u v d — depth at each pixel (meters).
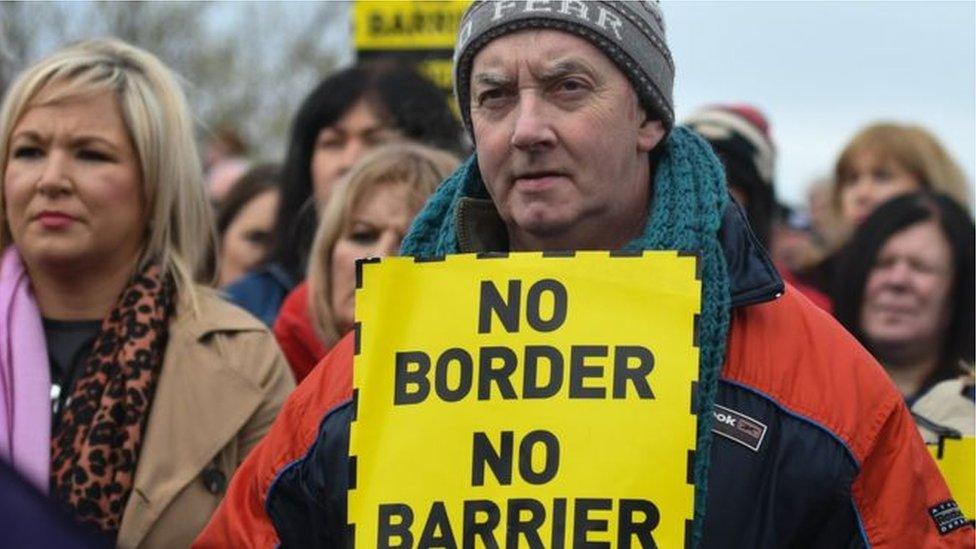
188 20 28.44
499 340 4.91
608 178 5.00
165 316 6.52
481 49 5.03
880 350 8.08
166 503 6.18
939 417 6.95
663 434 4.79
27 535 3.26
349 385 5.17
